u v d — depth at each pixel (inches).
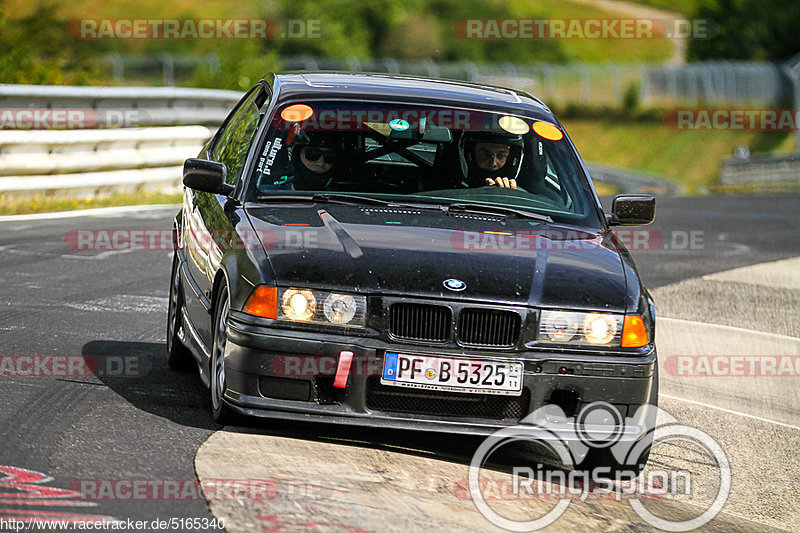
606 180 5541.3
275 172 699.4
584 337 590.9
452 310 578.6
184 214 813.9
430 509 513.3
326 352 570.3
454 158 729.6
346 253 601.3
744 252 1788.9
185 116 2194.9
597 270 629.6
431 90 780.6
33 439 563.2
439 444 635.5
